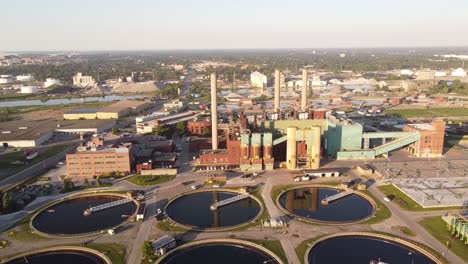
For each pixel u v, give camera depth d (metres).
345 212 153.88
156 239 130.12
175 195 169.88
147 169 197.00
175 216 151.88
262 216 147.38
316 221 142.50
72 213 156.38
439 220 141.50
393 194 167.38
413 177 188.50
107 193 173.12
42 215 154.38
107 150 197.38
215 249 126.31
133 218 145.62
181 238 131.00
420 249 122.38
